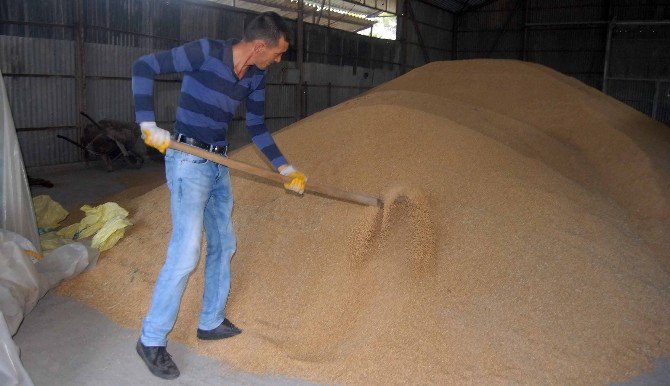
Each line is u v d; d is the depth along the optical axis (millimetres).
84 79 8305
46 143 8016
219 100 2242
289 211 3295
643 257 3164
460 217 3037
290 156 3750
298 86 13336
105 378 2365
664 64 16672
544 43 19406
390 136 3643
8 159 3244
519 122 4578
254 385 2344
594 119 4977
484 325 2574
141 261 3311
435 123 3752
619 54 17250
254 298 2869
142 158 8547
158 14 9531
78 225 3951
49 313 2918
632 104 17281
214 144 2314
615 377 2391
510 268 2822
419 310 2619
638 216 3818
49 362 2471
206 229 2553
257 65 2264
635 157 4422
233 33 11172
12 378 2133
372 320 2621
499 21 20344
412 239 2844
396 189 2893
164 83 9680
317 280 2861
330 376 2389
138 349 2381
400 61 18297
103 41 8641
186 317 2816
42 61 7801
